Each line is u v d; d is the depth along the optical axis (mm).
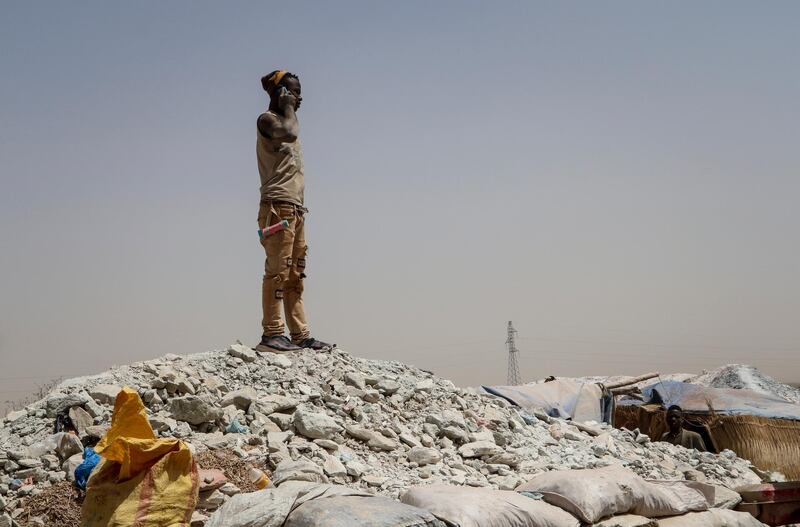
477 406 11516
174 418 8680
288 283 11539
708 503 9023
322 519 5898
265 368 10555
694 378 19250
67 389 9141
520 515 7109
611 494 7820
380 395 10594
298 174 11297
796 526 9820
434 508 6883
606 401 14422
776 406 14797
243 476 7719
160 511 6211
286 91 11141
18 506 7113
